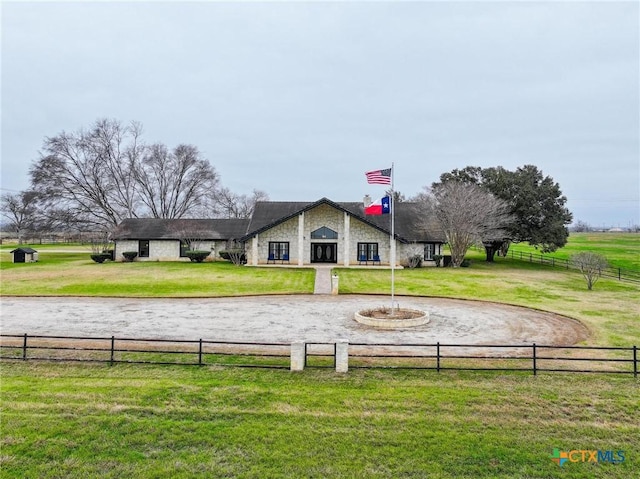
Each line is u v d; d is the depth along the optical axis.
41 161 51.28
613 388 10.48
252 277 32.19
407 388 10.38
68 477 6.70
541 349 14.21
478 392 10.12
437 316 19.48
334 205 40.12
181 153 60.16
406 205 48.03
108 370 11.62
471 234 40.16
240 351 13.66
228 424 8.41
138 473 6.82
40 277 31.39
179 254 46.19
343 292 26.06
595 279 31.56
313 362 12.52
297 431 8.15
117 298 23.53
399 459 7.25
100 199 54.78
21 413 8.73
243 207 92.25
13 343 14.27
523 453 7.46
